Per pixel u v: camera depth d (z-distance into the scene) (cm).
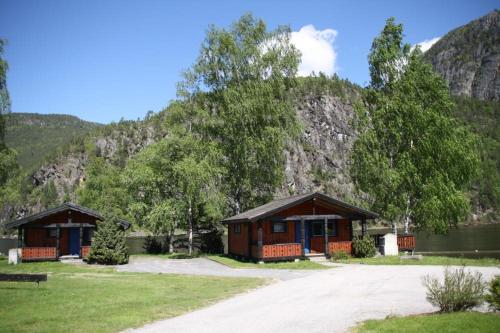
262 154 3853
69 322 1104
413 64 3562
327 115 17762
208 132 4050
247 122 3912
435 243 5509
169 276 2175
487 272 1852
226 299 1455
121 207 6681
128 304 1351
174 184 3884
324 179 15600
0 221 15112
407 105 3394
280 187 4162
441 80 3516
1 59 3059
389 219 3397
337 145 17012
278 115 3956
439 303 1059
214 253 4044
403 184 3344
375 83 3791
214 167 3703
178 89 3972
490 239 6038
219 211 3644
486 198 12212
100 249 2978
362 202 3641
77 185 18250
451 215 3238
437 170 3272
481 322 893
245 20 4078
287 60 4044
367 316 1080
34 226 3262
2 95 3059
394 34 3697
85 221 3416
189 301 1408
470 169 3331
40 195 16362
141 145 19538
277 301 1362
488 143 13188
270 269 2431
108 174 7512
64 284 1839
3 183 3428
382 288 1530
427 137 3297
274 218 2800
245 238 3103
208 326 1044
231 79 4044
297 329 977
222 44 3944
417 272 1945
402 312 1110
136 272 2416
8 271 2567
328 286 1636
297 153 15888
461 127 3522
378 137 3562
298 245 2855
